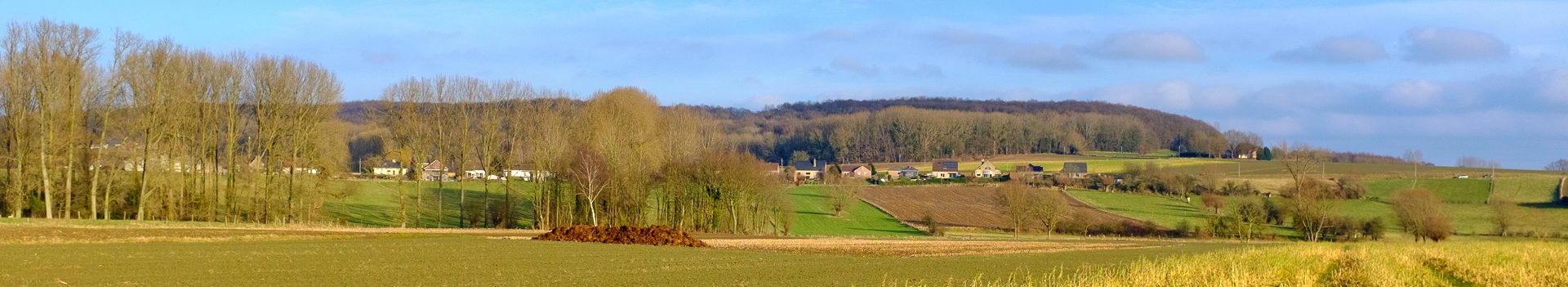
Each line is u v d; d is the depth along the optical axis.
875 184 166.88
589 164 89.31
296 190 87.00
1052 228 111.69
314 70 85.94
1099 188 163.50
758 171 103.00
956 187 162.75
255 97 83.62
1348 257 54.53
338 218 90.06
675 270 42.69
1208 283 35.69
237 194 84.00
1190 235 115.38
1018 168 195.88
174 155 79.50
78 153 76.69
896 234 114.56
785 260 50.62
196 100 80.44
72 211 77.06
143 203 76.44
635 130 98.19
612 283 35.94
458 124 94.69
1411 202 113.12
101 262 38.25
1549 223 123.19
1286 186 146.12
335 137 88.56
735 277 39.78
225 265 38.34
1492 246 72.25
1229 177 163.62
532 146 96.56
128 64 75.38
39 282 31.12
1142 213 135.00
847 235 108.25
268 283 32.56
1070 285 35.00
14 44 71.69
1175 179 157.62
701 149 111.38
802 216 128.38
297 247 49.38
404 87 91.62
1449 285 40.97
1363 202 139.38
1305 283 37.00
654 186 100.81
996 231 118.94
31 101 72.81
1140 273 38.94
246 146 87.00
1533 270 45.97
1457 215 132.38
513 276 37.09
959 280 40.03
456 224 96.75
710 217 101.00
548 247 55.81
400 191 89.69
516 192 101.19
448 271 38.62
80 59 73.62
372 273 36.75
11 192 72.69
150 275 34.16
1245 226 115.88
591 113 99.62
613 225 95.12
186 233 58.19
